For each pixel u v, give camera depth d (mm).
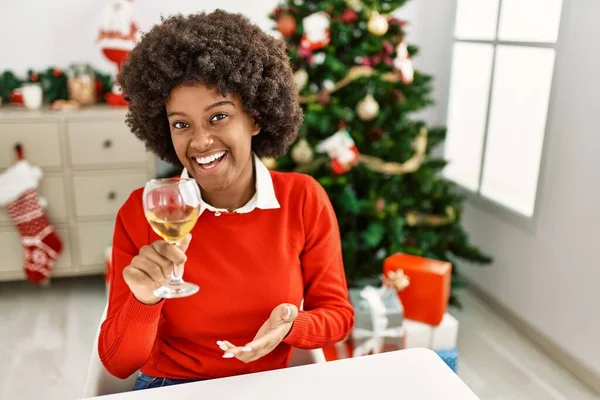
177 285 853
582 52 2025
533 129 2422
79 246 2684
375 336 1803
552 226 2223
